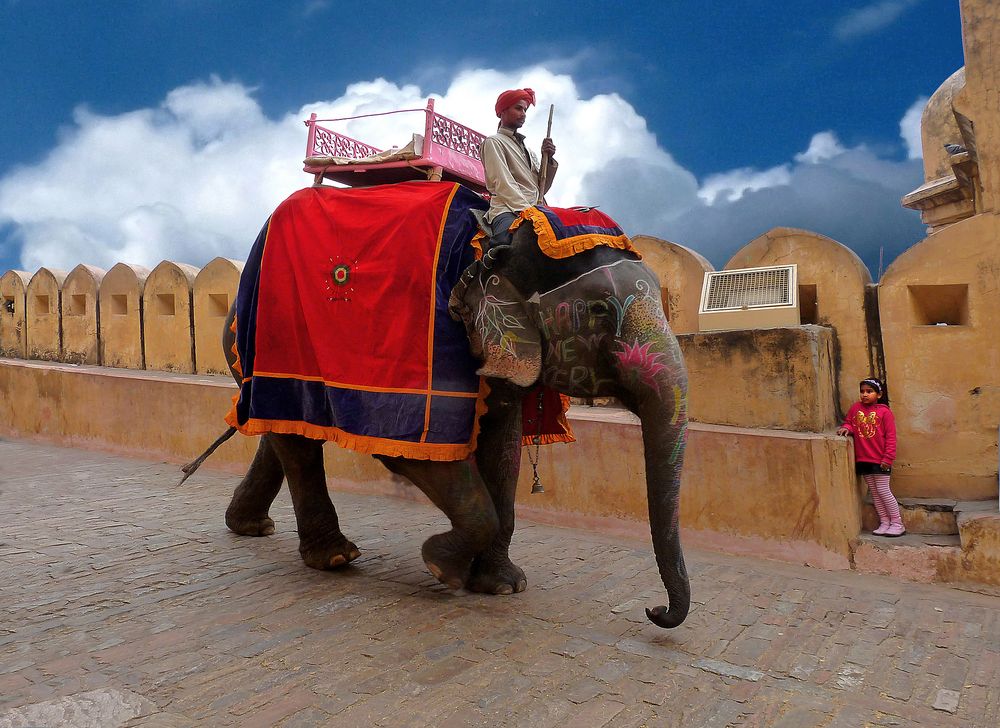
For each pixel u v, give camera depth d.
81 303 11.51
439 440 4.26
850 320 5.92
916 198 8.28
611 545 5.91
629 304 3.94
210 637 3.89
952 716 3.12
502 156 4.43
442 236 4.38
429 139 4.95
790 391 5.67
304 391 4.80
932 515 5.36
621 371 3.95
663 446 3.82
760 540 5.55
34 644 3.77
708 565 5.34
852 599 4.62
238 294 5.35
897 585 4.93
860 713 3.13
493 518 4.43
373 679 3.39
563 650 3.76
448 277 4.36
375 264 4.49
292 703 3.14
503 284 4.16
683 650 3.79
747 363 5.82
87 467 9.12
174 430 9.41
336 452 8.24
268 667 3.52
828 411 5.79
